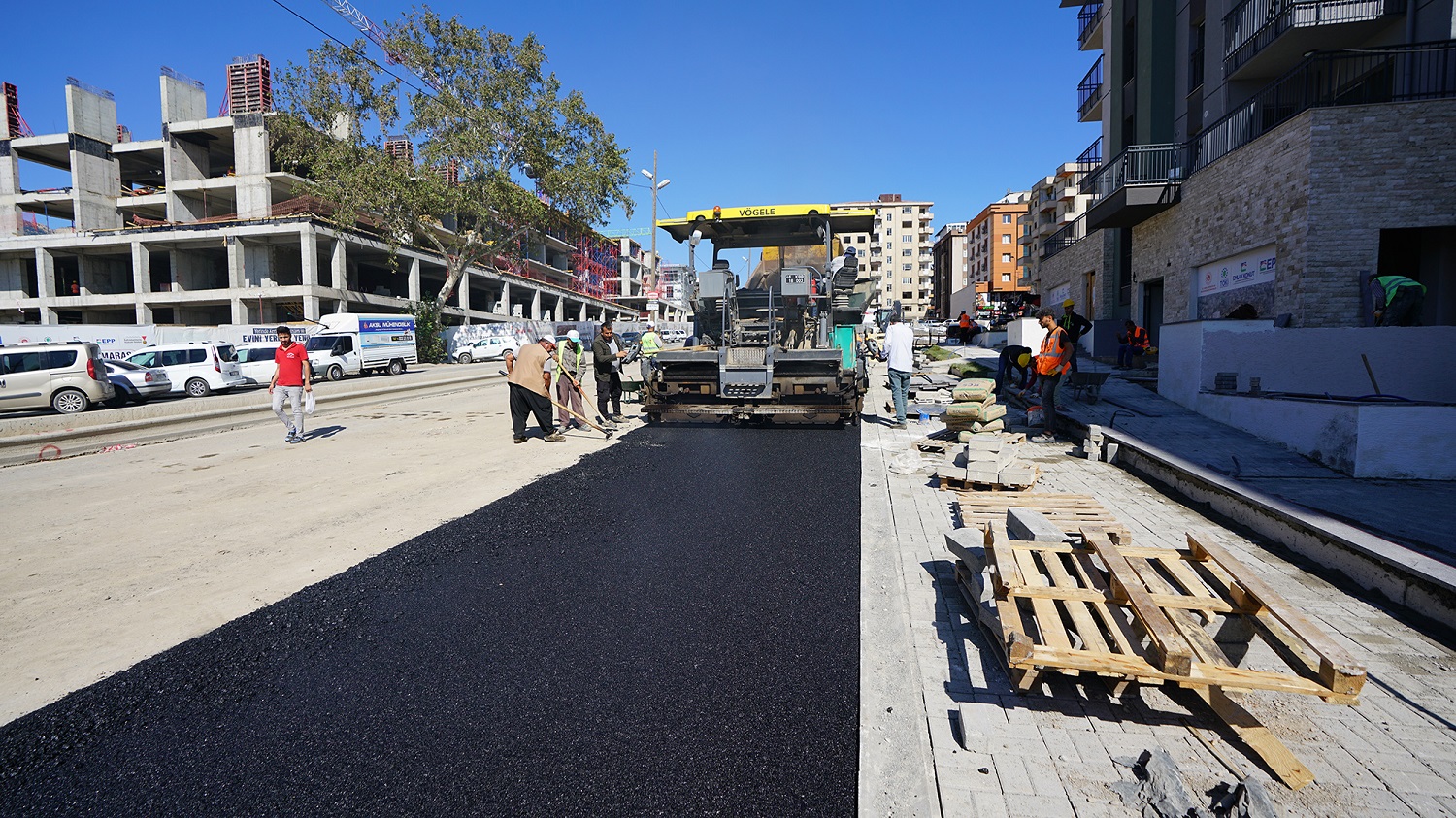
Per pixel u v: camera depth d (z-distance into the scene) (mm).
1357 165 10125
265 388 22531
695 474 7477
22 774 2594
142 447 10477
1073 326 10312
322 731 2844
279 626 3865
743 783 2461
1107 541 3418
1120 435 7566
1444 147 9797
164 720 2949
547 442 9820
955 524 5496
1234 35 14055
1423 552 3990
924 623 3688
